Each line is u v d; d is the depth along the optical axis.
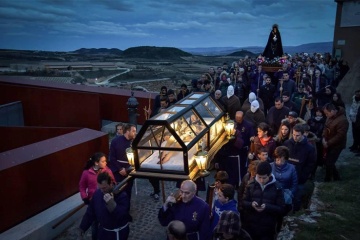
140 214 6.05
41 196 5.61
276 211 3.82
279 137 5.89
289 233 4.17
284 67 12.20
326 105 6.12
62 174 6.02
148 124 4.21
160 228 5.57
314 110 7.35
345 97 14.16
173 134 4.07
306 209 4.86
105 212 3.97
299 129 4.99
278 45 13.54
